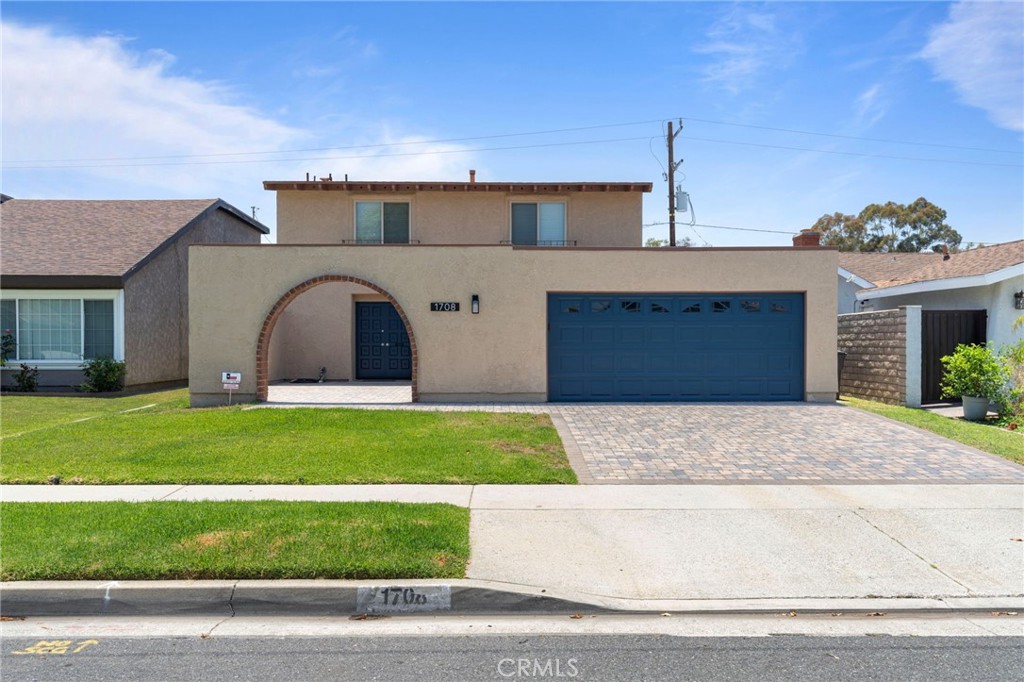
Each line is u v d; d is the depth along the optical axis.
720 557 5.97
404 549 5.75
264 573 5.34
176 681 4.14
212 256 14.15
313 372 19.50
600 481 8.30
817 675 4.21
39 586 5.20
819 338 14.21
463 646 4.62
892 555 6.03
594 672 4.25
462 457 9.22
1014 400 12.62
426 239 18.44
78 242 19.17
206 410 12.73
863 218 45.47
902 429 11.23
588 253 14.14
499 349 14.10
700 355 14.30
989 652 4.52
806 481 8.33
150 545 5.77
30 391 17.42
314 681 4.14
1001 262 15.43
